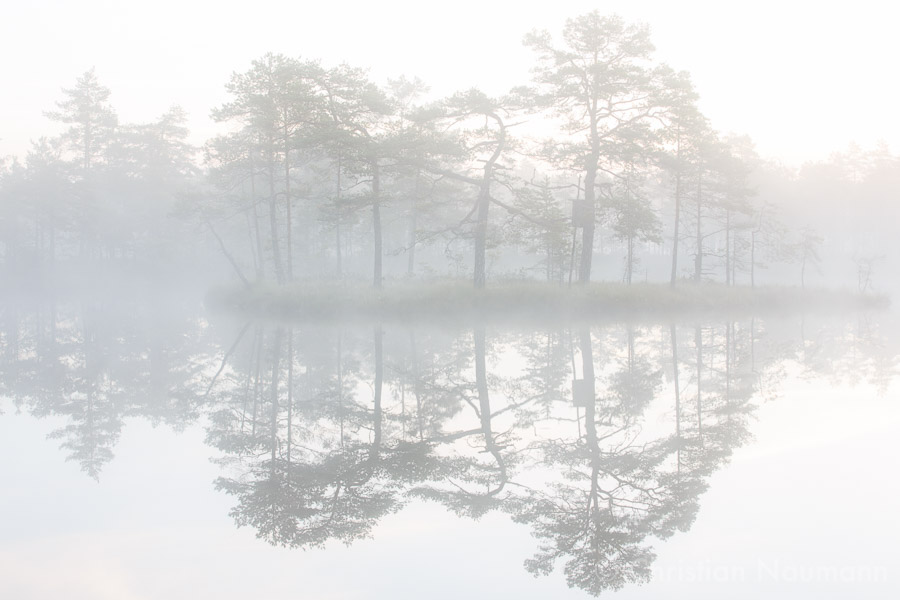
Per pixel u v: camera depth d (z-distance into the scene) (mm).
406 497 7391
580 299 30000
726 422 10320
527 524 6586
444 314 29484
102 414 11586
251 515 6883
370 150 31391
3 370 17000
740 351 18547
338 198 32750
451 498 7348
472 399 12461
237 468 8414
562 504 7062
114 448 9375
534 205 32688
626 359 17141
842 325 27078
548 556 5785
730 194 38812
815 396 12219
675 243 36031
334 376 15055
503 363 16625
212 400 12727
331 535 6352
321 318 29453
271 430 10328
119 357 19328
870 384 13398
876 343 20531
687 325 26188
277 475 8148
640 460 8516
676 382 13844
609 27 31469
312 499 7340
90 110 59406
